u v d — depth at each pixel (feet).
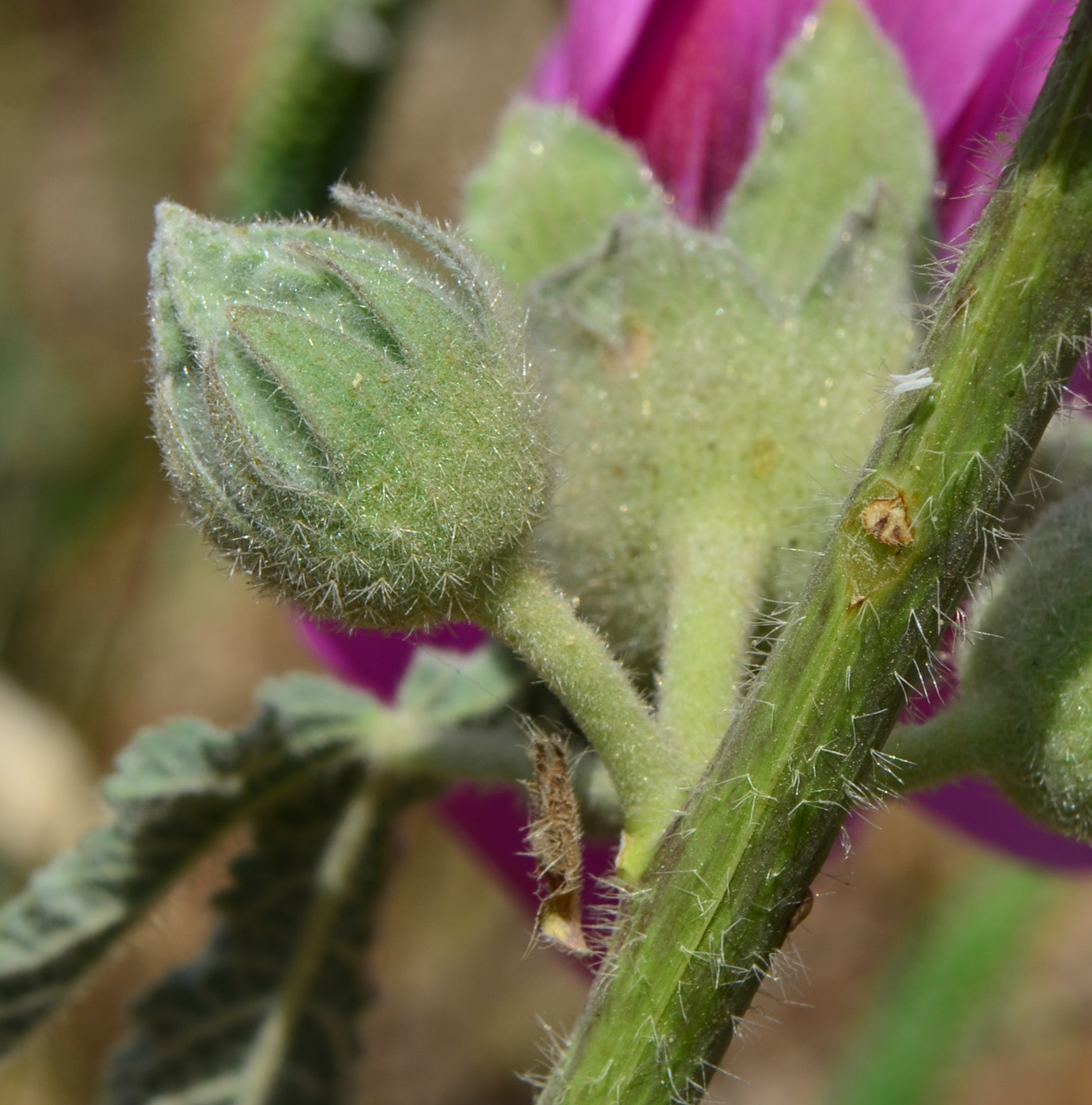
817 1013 1.88
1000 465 0.62
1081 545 0.65
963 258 0.62
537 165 0.74
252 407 0.64
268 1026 0.78
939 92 0.74
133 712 1.74
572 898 0.64
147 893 0.76
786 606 0.69
